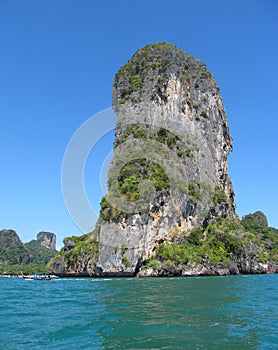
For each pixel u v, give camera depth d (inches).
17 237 7613.2
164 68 4119.1
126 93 4111.7
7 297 1275.8
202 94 4205.2
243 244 3289.9
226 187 4170.8
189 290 1401.3
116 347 534.0
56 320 762.2
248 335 590.9
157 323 690.8
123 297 1164.5
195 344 540.7
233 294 1218.6
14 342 582.2
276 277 2470.5
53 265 3563.0
